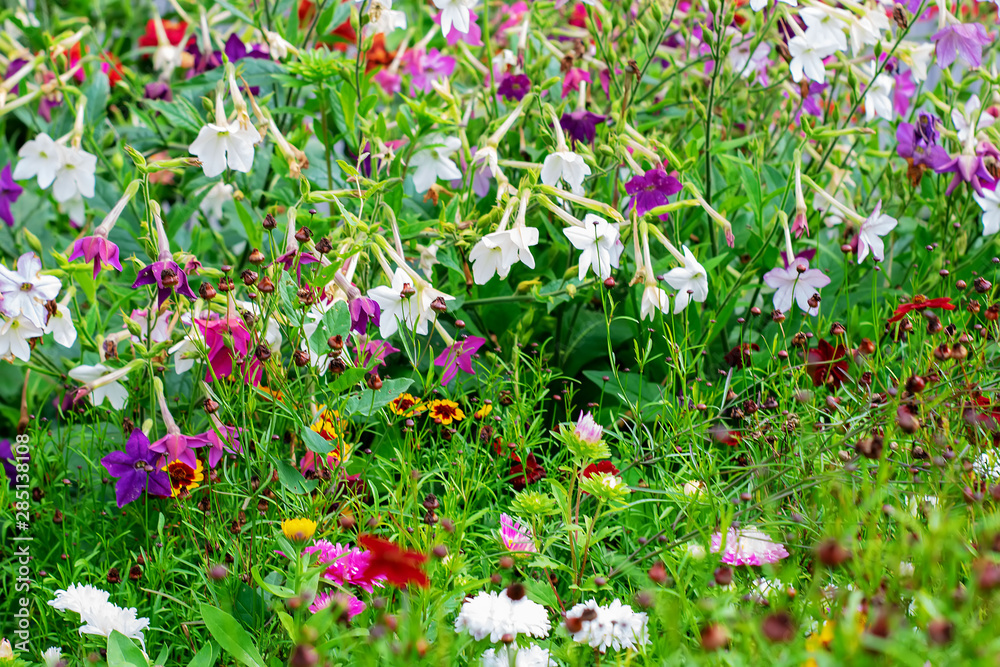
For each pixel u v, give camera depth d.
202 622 1.42
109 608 1.39
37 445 1.87
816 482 1.36
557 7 2.64
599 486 1.44
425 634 1.20
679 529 1.53
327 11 2.62
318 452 1.51
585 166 2.02
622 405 2.21
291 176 2.17
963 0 2.87
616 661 1.22
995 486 1.25
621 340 2.34
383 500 1.64
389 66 3.31
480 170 2.31
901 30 2.15
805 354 1.82
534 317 2.33
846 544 1.07
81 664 1.45
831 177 2.59
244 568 1.49
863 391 1.68
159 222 1.78
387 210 1.90
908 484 1.38
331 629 1.25
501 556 1.47
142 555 1.56
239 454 1.63
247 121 1.98
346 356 1.60
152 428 1.88
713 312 2.19
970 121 2.28
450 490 1.54
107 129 3.03
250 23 2.54
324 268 1.63
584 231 1.84
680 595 1.19
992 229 2.29
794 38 2.22
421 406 1.75
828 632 1.04
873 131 2.08
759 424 1.63
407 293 1.73
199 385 1.90
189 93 2.76
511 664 1.13
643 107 2.62
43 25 3.17
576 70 2.55
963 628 0.96
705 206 1.96
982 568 0.93
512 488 1.75
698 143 2.48
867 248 2.07
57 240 2.77
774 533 1.36
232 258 2.63
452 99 2.30
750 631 1.01
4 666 1.31
